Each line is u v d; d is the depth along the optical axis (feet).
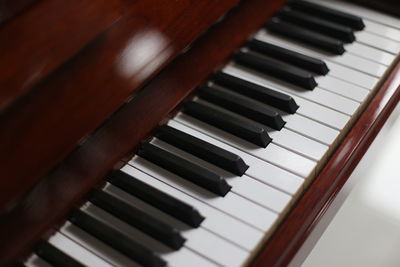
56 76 2.34
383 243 3.77
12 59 2.27
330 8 3.06
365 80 2.81
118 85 2.46
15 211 2.28
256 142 2.57
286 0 3.10
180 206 2.36
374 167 4.18
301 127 2.63
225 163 2.50
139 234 2.35
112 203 2.39
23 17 2.32
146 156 2.54
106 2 2.48
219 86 2.80
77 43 2.38
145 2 2.58
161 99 2.62
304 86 2.77
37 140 2.28
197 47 2.79
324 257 3.68
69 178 2.38
